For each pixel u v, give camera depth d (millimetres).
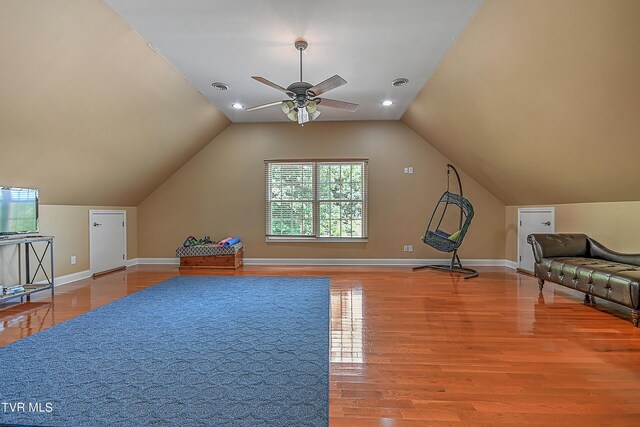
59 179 4043
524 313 3225
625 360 2221
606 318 3070
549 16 2258
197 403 1717
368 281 4629
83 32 2633
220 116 5562
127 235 5879
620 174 3143
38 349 2371
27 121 2996
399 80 4098
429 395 1811
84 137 3691
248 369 2086
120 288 4246
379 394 1817
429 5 2598
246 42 3178
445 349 2404
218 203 6148
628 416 1626
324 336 2635
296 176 6082
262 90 4461
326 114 5621
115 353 2311
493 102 3562
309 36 3070
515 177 4668
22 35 2332
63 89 2963
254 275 5078
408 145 5949
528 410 1677
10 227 3555
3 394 1790
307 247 6043
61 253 4527
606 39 2105
